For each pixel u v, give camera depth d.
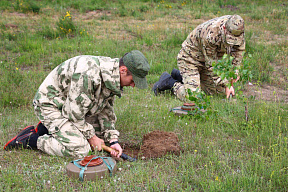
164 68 8.12
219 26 4.98
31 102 5.63
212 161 3.46
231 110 5.05
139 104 5.62
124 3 17.31
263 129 4.19
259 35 11.59
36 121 4.67
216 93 6.08
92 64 3.32
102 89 3.45
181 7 16.91
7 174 3.10
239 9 16.44
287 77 7.51
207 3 17.56
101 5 16.48
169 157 3.59
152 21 13.86
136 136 4.27
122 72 3.33
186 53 5.60
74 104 3.34
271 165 3.25
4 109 5.22
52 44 9.70
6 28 11.45
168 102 5.79
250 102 5.62
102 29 12.25
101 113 3.91
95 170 3.04
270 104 5.26
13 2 15.95
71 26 11.41
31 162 3.39
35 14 14.38
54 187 2.89
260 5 17.12
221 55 5.44
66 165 3.25
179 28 12.39
